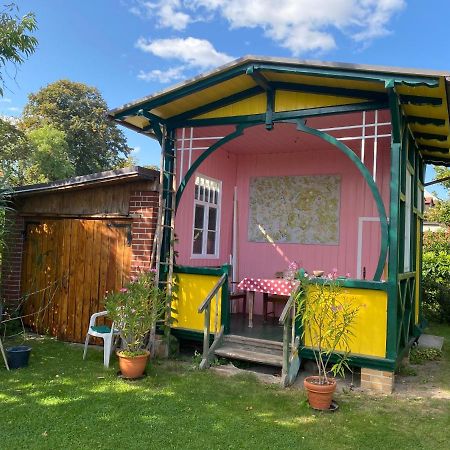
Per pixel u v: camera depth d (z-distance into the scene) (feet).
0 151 32.12
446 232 42.22
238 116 19.67
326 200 27.37
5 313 23.47
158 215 20.54
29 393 14.78
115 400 14.35
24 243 25.20
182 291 20.74
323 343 16.71
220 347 19.33
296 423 12.92
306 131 18.16
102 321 22.17
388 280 16.24
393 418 13.52
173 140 21.59
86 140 100.32
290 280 17.79
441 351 23.26
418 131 20.92
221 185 28.53
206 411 13.64
